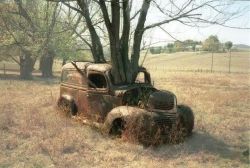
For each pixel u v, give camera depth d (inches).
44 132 353.1
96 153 305.1
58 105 451.5
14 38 1039.0
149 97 340.5
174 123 338.0
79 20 634.2
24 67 1204.5
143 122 325.1
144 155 306.0
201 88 924.0
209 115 491.5
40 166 270.8
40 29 864.9
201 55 4089.6
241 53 4291.3
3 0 1002.7
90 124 380.8
